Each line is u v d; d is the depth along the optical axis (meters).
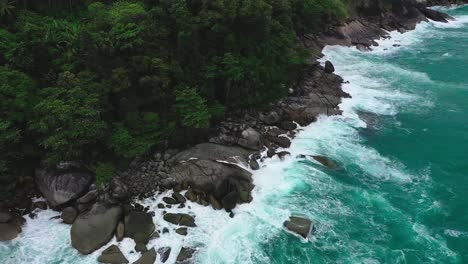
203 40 31.48
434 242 22.16
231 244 22.05
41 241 21.91
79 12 31.75
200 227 23.03
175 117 28.30
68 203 23.56
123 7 30.58
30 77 25.48
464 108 36.38
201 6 31.17
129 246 21.75
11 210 23.14
